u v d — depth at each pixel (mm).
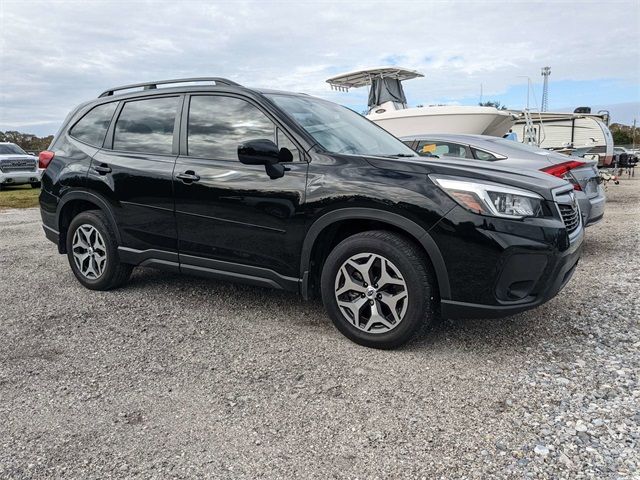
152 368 3092
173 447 2309
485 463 2148
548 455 2186
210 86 4020
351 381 2885
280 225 3477
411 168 3197
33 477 2107
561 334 3506
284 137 3592
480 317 3061
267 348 3355
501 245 2924
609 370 2949
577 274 5098
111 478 2098
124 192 4191
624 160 22562
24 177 17297
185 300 4348
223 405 2658
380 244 3170
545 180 3307
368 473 2113
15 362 3189
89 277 4613
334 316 3422
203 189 3766
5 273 5410
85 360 3211
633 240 6875
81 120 4738
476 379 2877
